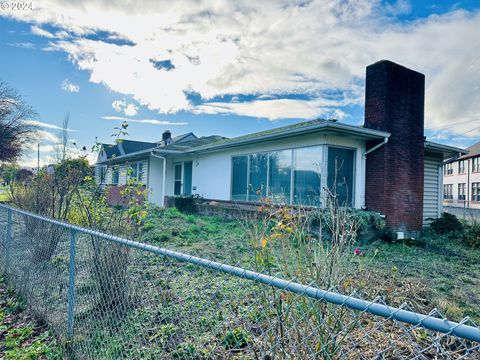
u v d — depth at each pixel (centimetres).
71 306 272
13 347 279
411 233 903
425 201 1081
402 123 912
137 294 269
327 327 154
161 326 243
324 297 122
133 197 405
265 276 142
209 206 1184
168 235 711
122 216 385
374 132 821
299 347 158
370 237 812
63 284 302
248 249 573
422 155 957
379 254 649
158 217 974
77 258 295
